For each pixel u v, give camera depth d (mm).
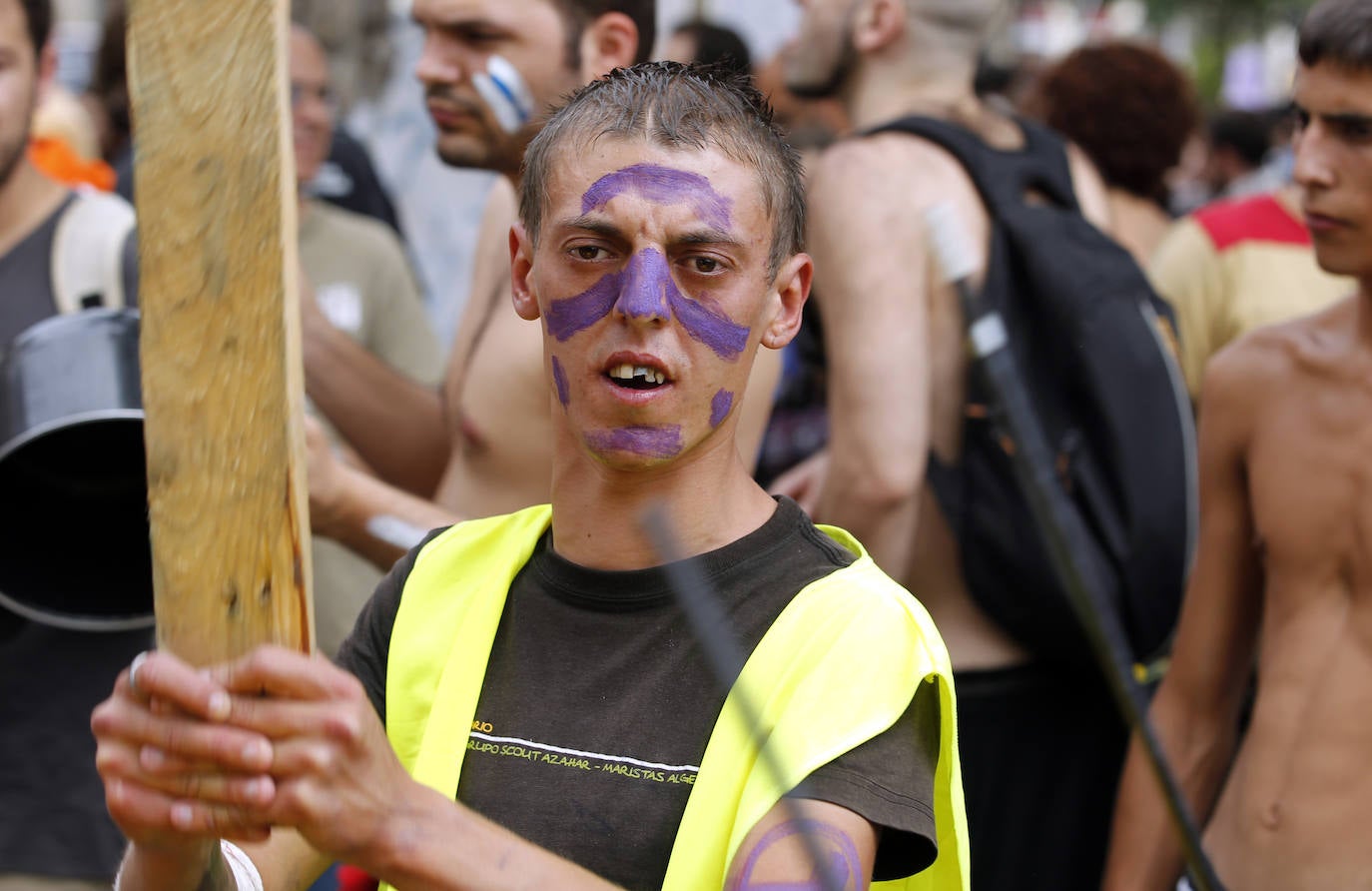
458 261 5941
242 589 1389
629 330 1680
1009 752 3268
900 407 3115
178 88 1343
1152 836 2877
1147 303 3271
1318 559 2684
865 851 1545
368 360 3598
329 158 5488
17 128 2881
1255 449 2789
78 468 2641
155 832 1428
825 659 1646
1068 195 3438
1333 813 2600
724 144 1729
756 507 1814
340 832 1402
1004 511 3100
